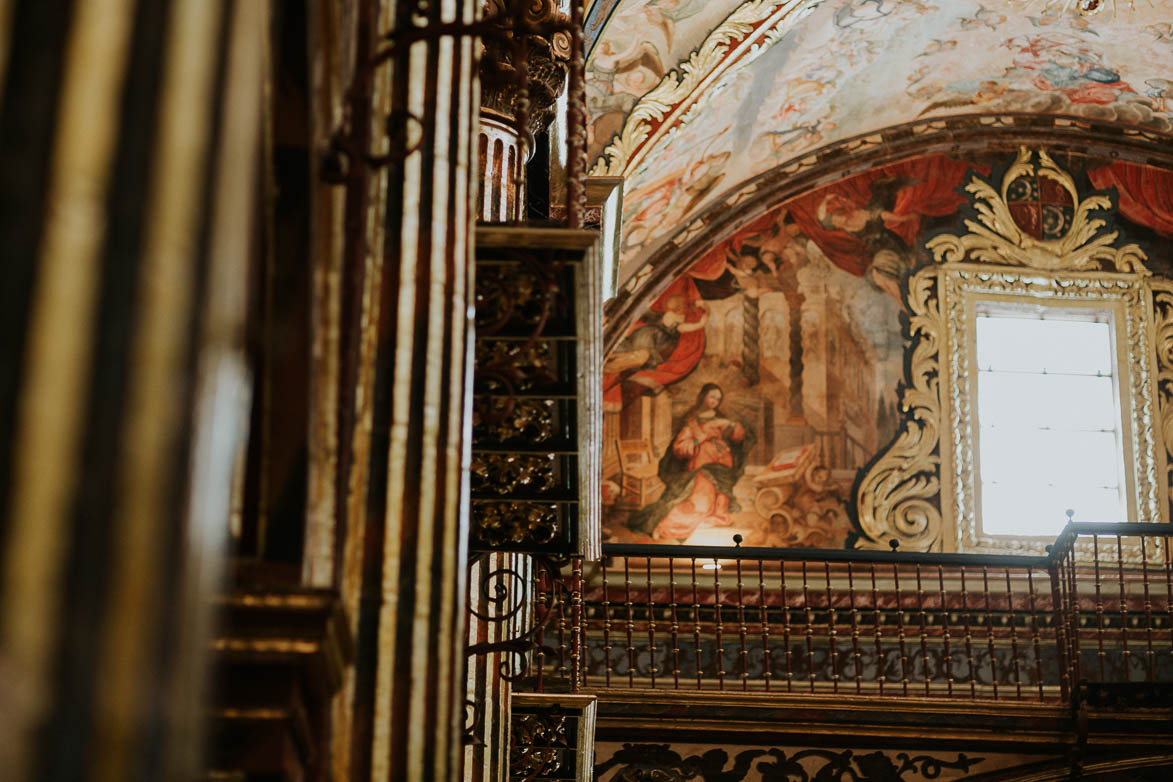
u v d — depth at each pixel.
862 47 16.30
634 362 17.31
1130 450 17.47
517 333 6.34
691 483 16.91
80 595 1.40
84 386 1.46
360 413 4.99
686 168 16.44
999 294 17.94
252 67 1.77
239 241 1.69
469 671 8.67
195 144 1.61
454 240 5.37
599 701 13.59
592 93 14.73
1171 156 18.31
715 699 13.64
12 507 1.40
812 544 16.75
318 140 3.97
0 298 1.45
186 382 1.53
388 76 5.34
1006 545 16.89
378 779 4.72
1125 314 17.97
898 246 18.03
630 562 16.19
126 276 1.52
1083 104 18.20
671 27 14.40
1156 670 16.06
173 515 1.49
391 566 4.92
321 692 3.75
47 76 1.53
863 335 17.62
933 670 15.89
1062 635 14.42
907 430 17.28
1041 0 16.33
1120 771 13.72
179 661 1.46
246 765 3.40
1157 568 16.72
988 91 17.89
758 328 17.56
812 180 17.97
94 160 1.53
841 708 13.67
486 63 8.64
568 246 6.07
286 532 3.81
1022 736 13.66
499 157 8.72
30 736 1.33
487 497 7.63
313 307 3.90
